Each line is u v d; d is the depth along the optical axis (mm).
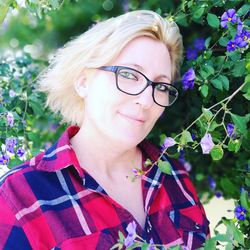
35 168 1563
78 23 3213
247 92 1579
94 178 1617
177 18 1937
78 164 1551
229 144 1600
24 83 2252
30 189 1513
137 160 1737
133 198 1666
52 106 1785
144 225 1636
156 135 2211
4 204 1486
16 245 1448
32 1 1883
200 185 2578
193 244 1666
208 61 1818
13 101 2186
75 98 1685
